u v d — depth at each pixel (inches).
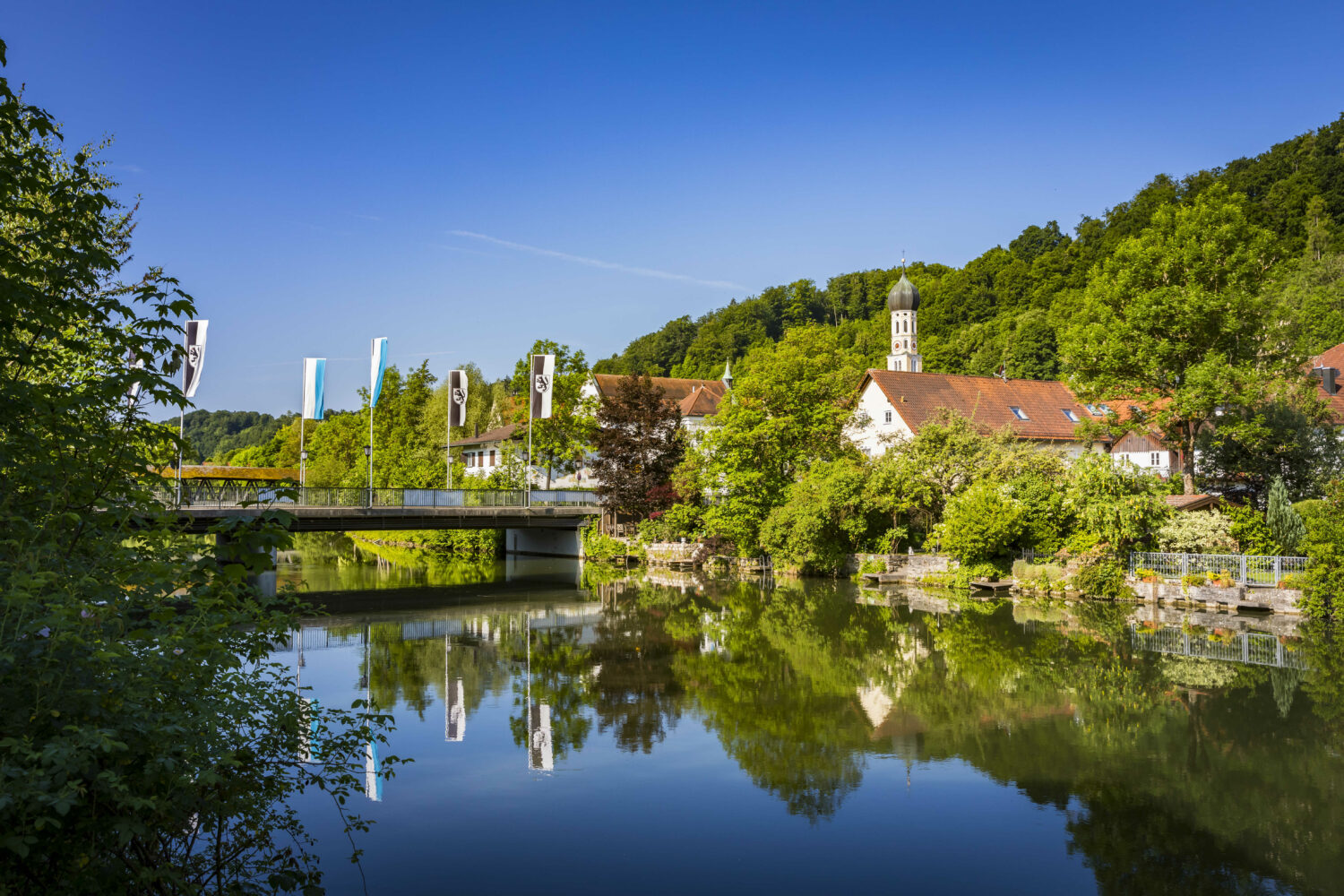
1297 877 399.5
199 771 262.1
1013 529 1461.6
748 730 644.7
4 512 260.5
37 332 282.8
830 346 2476.6
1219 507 1350.9
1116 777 535.8
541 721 673.6
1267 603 1144.8
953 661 879.1
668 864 419.5
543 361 2107.5
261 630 321.4
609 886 396.2
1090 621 1116.5
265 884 355.9
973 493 1521.9
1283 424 1547.7
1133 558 1334.9
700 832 457.4
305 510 1638.8
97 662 236.4
